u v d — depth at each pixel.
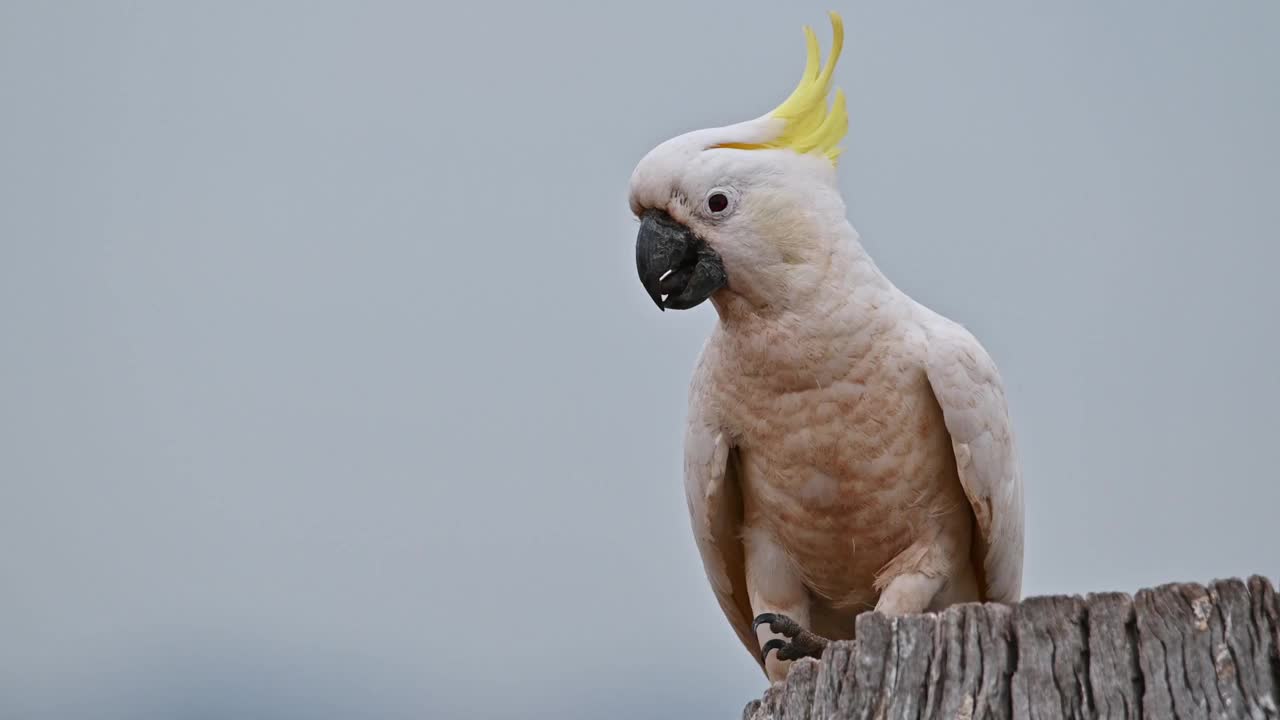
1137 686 6.45
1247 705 6.26
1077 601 6.68
